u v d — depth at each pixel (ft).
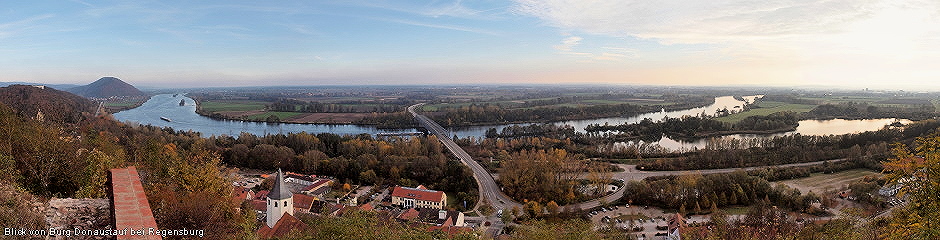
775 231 179.52
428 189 391.65
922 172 87.30
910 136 524.93
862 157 439.63
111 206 64.13
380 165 451.12
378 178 428.56
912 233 84.48
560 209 342.44
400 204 355.15
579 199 360.69
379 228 114.01
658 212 334.24
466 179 397.80
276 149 497.87
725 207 336.70
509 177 392.88
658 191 353.72
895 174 93.30
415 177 430.61
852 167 436.76
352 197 382.83
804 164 459.32
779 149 497.87
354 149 511.81
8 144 114.52
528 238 116.57
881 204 311.88
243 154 501.97
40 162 117.70
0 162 103.40
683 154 521.65
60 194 116.16
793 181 401.29
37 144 120.26
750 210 297.94
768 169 426.51
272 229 174.40
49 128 154.71
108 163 130.41
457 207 353.92
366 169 440.45
